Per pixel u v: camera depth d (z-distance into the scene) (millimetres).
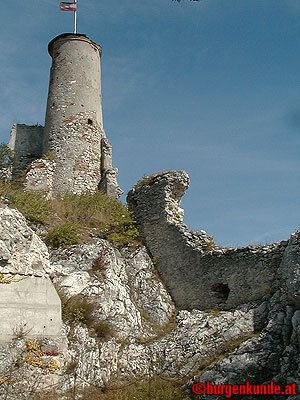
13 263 13000
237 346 13719
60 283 15242
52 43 27625
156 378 13938
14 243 13172
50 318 12969
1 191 18188
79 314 14367
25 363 12062
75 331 13984
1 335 12258
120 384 13516
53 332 12867
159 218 18875
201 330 14922
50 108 25953
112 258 17359
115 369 13891
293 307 13875
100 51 28219
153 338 15484
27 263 13219
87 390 12852
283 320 13688
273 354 13016
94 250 17125
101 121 26641
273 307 14320
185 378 13703
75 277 15648
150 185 19766
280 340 13320
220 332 14570
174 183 19250
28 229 13648
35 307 12898
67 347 13312
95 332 14445
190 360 14117
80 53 26875
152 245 18750
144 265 18125
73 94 25875
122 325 15180
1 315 12445
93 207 20734
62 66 26562
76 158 24625
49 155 24250
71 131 25094
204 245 17328
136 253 18438
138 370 14203
